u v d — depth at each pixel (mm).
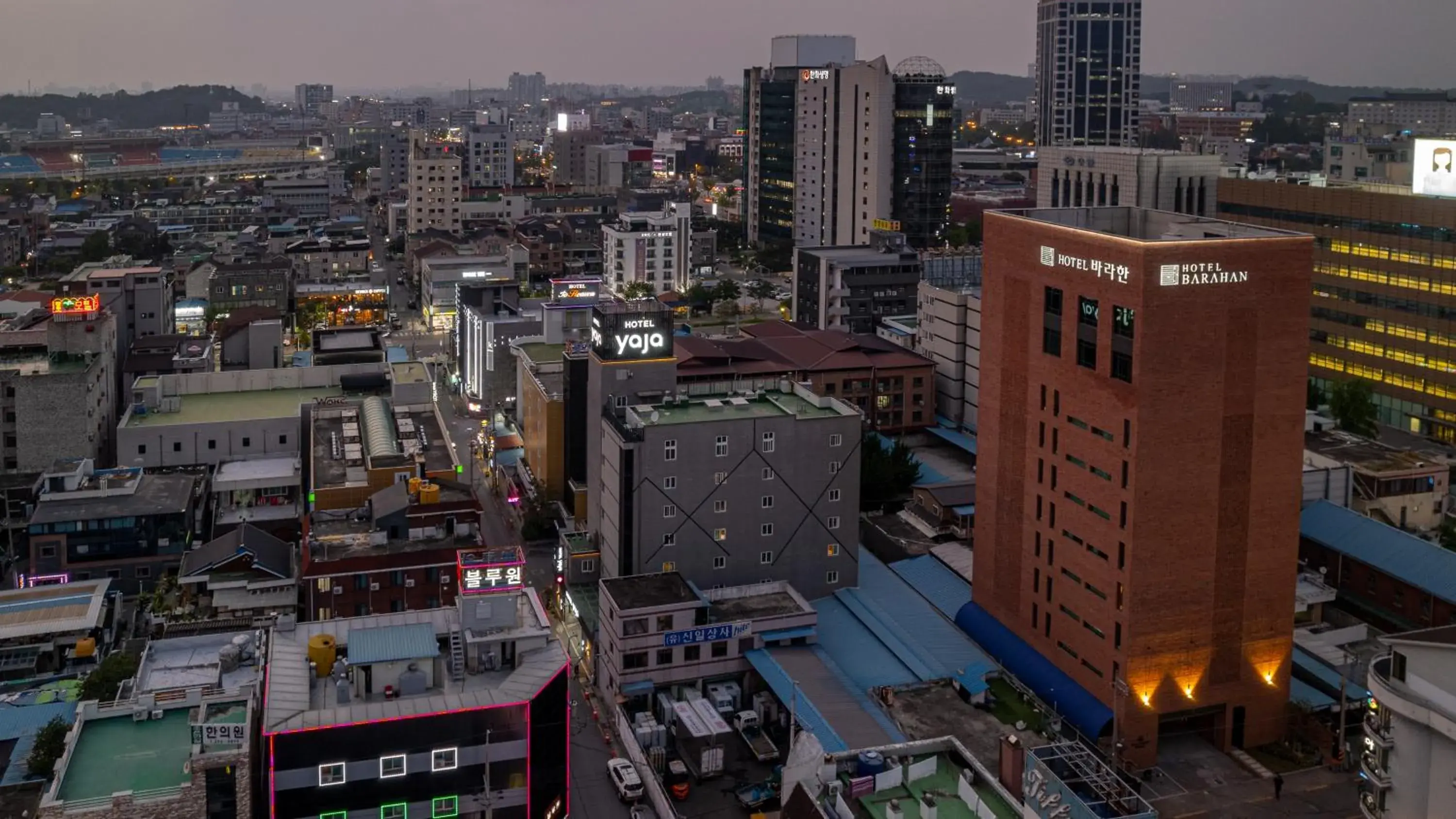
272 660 104375
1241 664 122188
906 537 171875
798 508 150500
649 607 130375
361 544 146875
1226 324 116188
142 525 162000
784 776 96000
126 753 93688
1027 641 135250
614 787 118812
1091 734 120188
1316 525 157750
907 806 91312
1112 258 117562
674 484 146000
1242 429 118625
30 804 104875
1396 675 88438
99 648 143500
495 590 107688
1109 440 119750
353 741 94125
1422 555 146875
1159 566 117750
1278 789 114750
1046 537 131250
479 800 97938
